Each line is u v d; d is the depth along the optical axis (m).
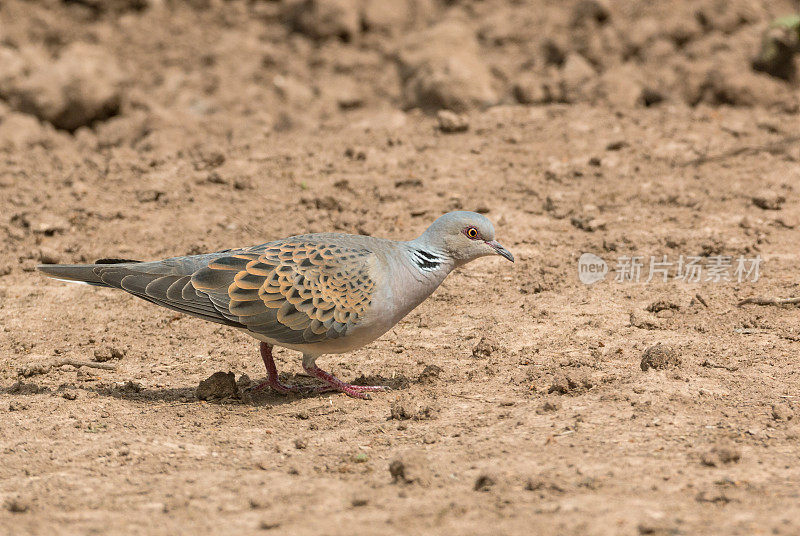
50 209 16.41
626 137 18.83
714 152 18.00
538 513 7.28
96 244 15.22
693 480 7.80
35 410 9.98
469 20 27.91
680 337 11.62
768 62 21.55
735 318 12.15
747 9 24.22
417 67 22.97
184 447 9.12
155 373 11.30
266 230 15.55
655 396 9.67
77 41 27.73
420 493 7.80
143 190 17.08
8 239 15.51
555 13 27.03
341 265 10.03
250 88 24.11
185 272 10.27
